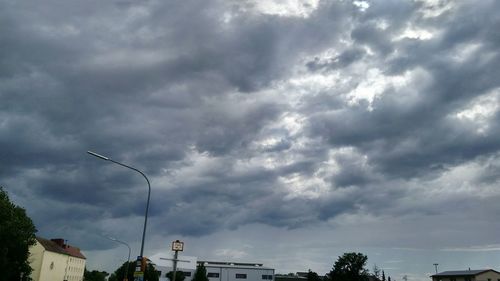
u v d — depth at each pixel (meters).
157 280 84.38
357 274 111.94
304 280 128.62
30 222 65.69
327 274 116.81
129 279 99.31
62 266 111.56
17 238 62.00
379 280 130.38
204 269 98.56
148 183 26.42
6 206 58.41
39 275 95.00
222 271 115.56
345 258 113.75
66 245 122.00
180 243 17.27
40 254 96.38
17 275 66.69
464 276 98.75
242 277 116.12
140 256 23.36
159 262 16.92
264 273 117.25
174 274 16.84
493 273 97.06
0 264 58.78
